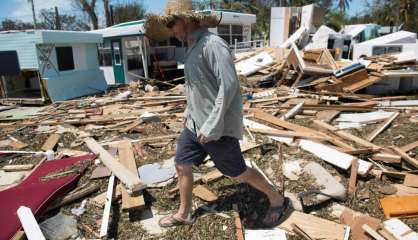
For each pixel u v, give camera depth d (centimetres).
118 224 334
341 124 653
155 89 1237
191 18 260
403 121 653
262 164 454
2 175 474
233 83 248
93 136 636
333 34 1848
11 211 335
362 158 455
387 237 290
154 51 1609
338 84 979
